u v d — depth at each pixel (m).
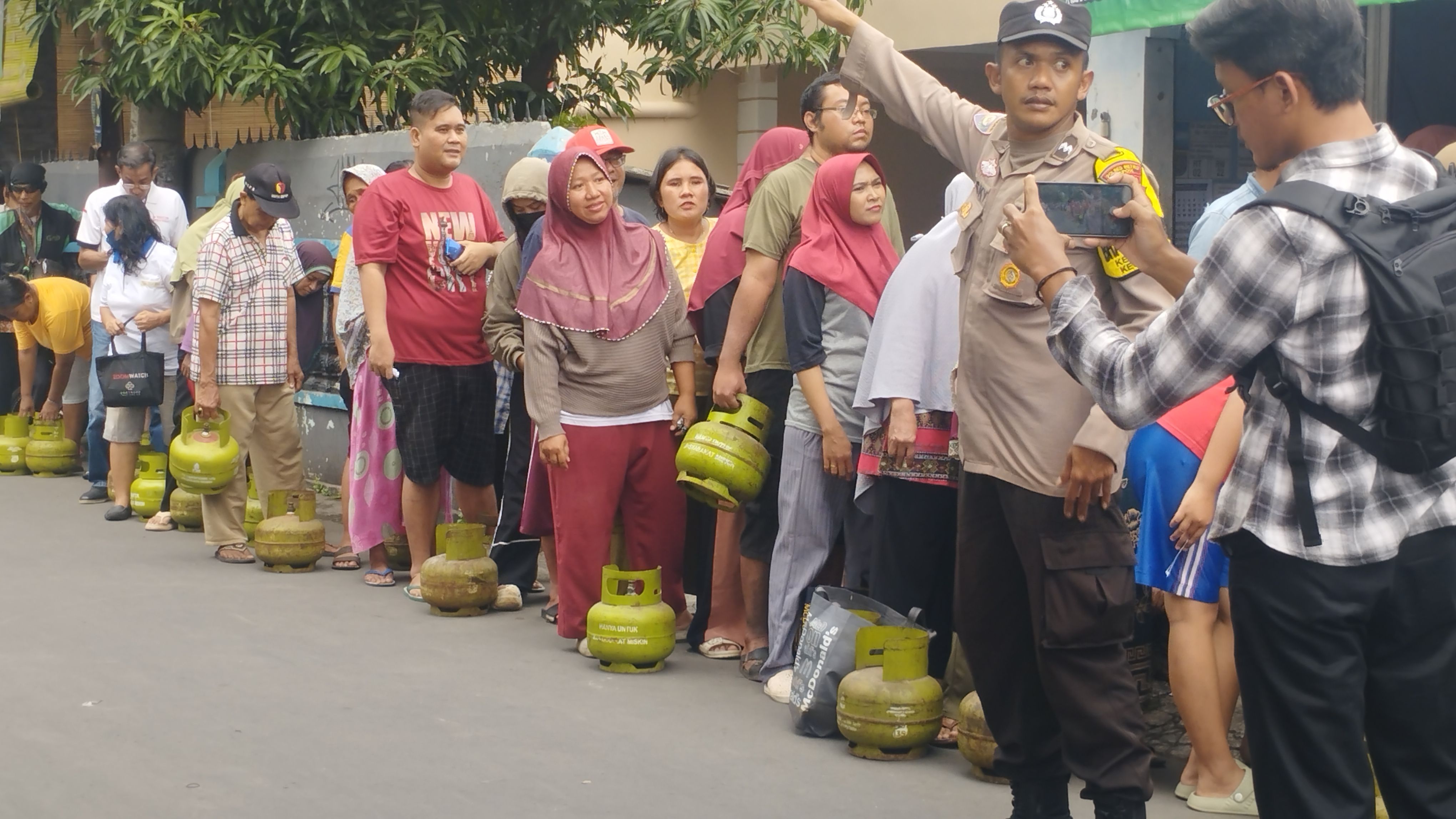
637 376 6.76
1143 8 7.46
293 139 11.75
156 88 11.51
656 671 6.62
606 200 6.68
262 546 8.59
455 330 7.89
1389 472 3.00
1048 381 4.06
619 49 14.49
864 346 6.07
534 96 12.32
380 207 7.79
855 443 6.09
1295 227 2.93
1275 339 3.02
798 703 5.71
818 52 11.98
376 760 5.36
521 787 5.11
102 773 5.20
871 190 6.05
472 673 6.53
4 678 6.32
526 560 8.01
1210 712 4.91
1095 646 4.08
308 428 11.32
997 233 4.12
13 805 4.89
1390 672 3.12
